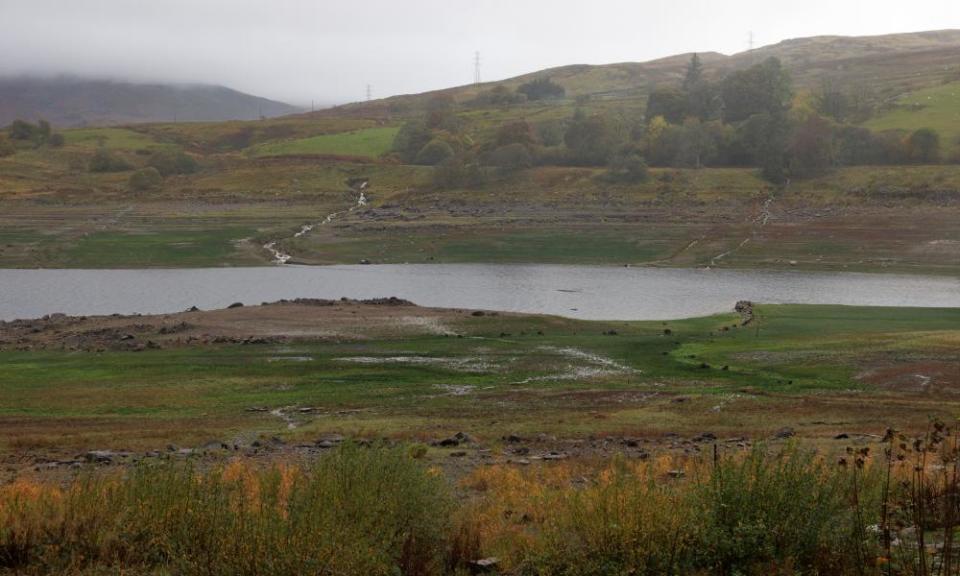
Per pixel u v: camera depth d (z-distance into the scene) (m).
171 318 69.00
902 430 29.06
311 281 108.44
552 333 65.38
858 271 112.44
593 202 155.50
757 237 129.88
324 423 34.81
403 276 112.44
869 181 151.25
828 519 10.13
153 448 27.67
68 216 153.50
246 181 190.62
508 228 141.88
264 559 9.33
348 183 188.75
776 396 41.34
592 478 18.67
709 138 178.00
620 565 9.74
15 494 11.78
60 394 43.12
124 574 9.88
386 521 10.70
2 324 68.25
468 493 18.14
